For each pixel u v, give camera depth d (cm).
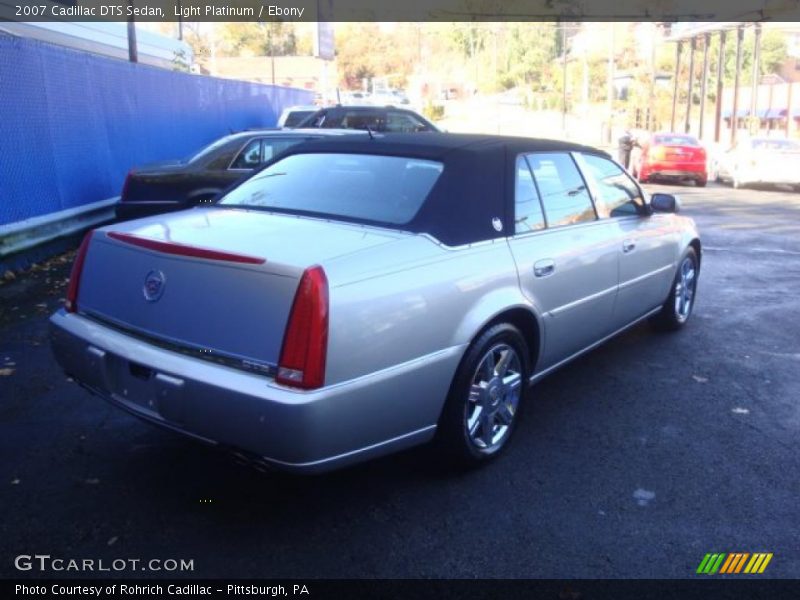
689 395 500
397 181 391
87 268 366
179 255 321
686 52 5797
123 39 1889
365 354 305
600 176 513
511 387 399
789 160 2012
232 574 297
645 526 338
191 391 301
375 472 383
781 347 606
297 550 314
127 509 341
